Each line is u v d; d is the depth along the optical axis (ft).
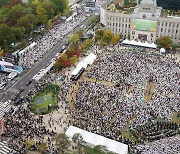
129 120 653.71
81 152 523.29
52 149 573.33
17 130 618.44
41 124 646.33
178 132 622.13
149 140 599.16
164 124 641.81
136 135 612.29
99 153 506.89
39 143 583.99
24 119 654.94
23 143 584.81
